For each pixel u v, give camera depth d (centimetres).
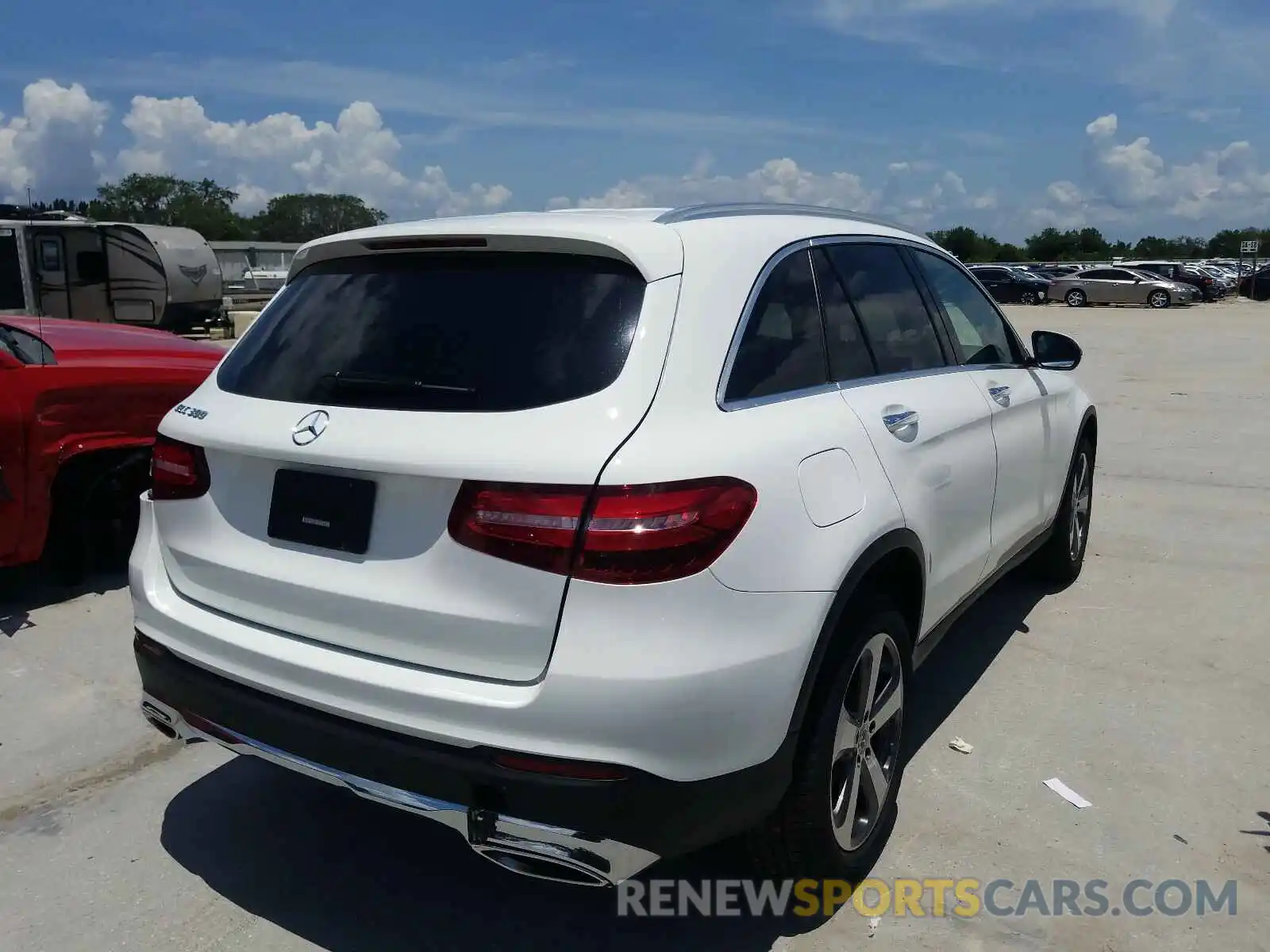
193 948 272
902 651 304
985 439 373
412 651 237
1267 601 521
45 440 489
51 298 1847
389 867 308
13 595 534
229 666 263
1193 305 3900
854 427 286
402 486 236
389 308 269
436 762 229
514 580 223
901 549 296
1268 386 1367
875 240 354
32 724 398
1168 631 482
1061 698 413
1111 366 1662
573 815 220
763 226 295
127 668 448
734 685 228
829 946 271
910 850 311
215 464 273
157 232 1927
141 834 324
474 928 280
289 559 256
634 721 217
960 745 372
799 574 245
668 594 220
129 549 558
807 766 262
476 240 264
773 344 276
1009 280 4078
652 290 247
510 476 223
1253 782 348
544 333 246
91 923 281
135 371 529
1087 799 338
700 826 231
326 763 247
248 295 3127
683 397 240
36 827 328
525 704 221
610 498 219
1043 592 537
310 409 257
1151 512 696
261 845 319
